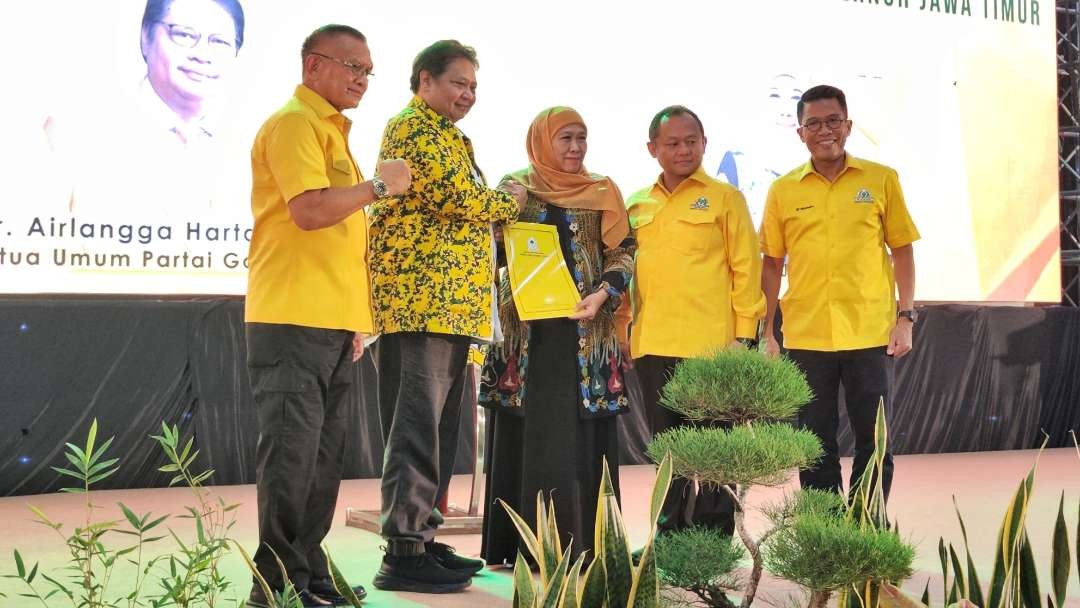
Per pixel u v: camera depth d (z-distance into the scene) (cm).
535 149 329
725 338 335
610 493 129
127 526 393
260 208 267
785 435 139
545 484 312
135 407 484
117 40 483
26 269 470
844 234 351
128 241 487
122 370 482
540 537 145
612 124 583
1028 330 685
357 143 525
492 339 301
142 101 488
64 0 473
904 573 123
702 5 600
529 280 308
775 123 619
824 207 354
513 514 150
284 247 262
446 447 316
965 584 158
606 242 324
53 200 474
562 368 315
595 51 578
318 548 278
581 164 329
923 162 652
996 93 673
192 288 500
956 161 660
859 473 351
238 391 504
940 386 658
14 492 464
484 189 291
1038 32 687
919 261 650
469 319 289
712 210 338
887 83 644
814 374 352
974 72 666
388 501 294
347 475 534
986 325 671
